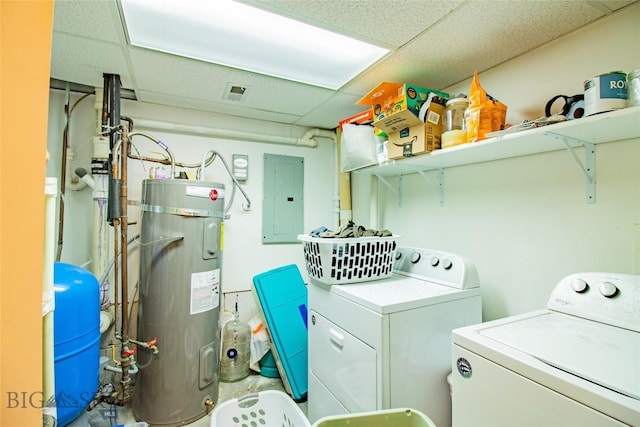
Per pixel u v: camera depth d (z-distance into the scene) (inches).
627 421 23.8
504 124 55.7
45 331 28.4
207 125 99.1
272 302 88.8
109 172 70.8
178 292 70.7
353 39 57.4
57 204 78.3
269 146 109.5
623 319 39.8
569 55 54.1
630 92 38.5
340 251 60.5
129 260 87.2
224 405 56.2
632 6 46.1
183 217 70.9
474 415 36.0
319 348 65.8
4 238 17.8
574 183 52.7
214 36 56.9
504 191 64.1
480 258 68.7
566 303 46.1
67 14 49.9
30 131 18.8
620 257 47.1
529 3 46.3
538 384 29.7
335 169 118.4
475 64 66.3
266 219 108.4
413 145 63.7
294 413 55.9
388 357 48.1
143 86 79.0
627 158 46.6
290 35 56.5
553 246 55.5
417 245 86.5
